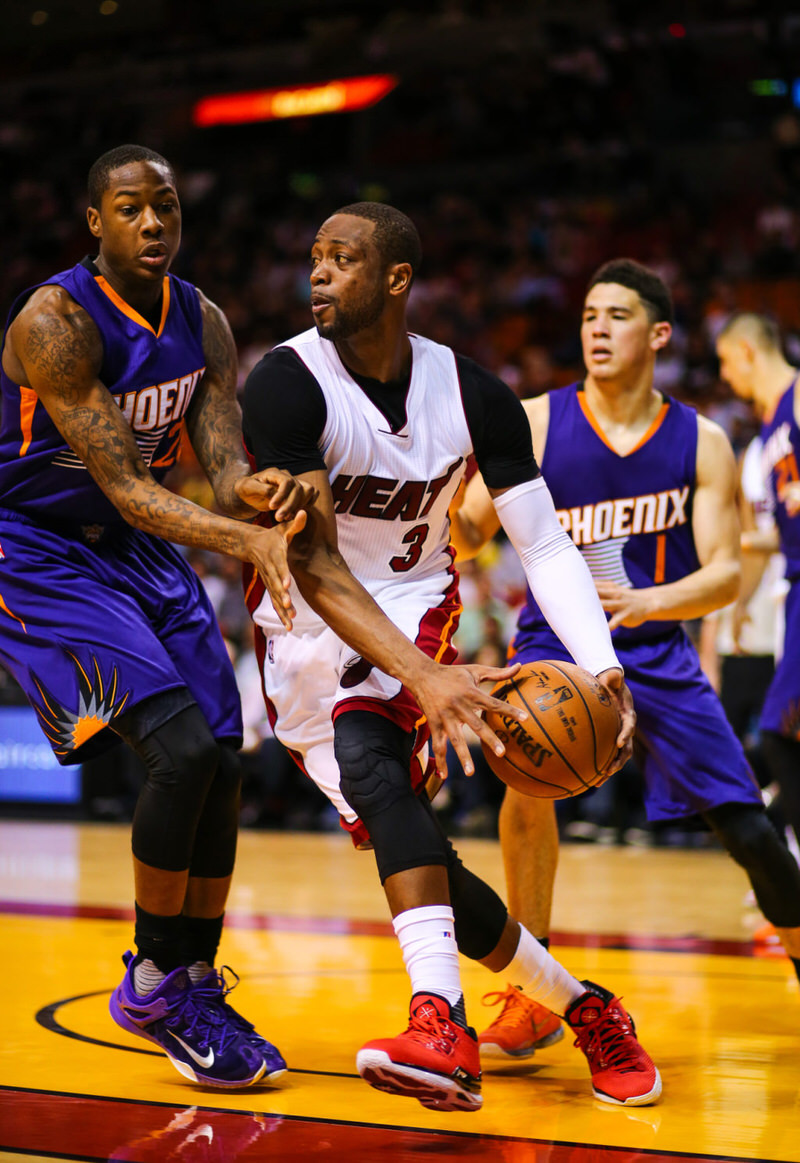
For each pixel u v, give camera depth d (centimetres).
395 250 820
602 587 1046
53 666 896
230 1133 785
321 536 799
